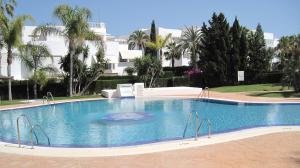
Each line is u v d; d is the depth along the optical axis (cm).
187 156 902
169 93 3073
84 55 3275
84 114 2078
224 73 4028
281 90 2991
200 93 2958
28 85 3084
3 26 2616
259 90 3164
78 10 2942
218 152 937
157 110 2183
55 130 1578
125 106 2428
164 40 5512
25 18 2677
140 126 1611
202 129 1502
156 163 844
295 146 994
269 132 1206
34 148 1052
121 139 1345
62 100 2683
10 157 945
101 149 1009
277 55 5828
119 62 5034
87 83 3291
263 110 2020
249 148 977
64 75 3209
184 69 4944
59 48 3969
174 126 1596
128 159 887
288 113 1900
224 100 2394
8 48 2700
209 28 4125
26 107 2283
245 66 4091
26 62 2925
